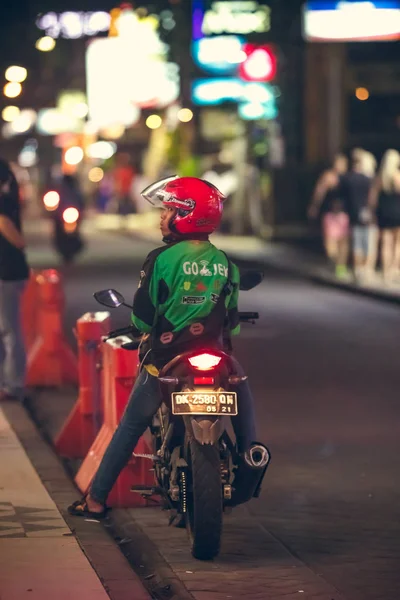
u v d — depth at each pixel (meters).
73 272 39.16
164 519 11.09
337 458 13.61
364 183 32.66
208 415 9.30
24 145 101.44
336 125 48.34
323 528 10.88
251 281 10.22
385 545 10.34
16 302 16.25
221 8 47.56
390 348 21.91
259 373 19.27
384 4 43.69
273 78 46.47
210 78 48.59
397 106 49.38
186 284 9.70
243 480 9.78
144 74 67.69
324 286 33.41
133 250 49.91
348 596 9.00
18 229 15.95
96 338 13.35
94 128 82.69
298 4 46.91
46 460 12.73
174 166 69.25
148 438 13.10
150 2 54.25
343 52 48.03
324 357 20.84
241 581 9.31
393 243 35.66
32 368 18.14
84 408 13.48
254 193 51.03
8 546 9.52
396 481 12.59
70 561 9.13
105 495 10.60
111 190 82.06
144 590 8.66
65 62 76.81
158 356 9.86
